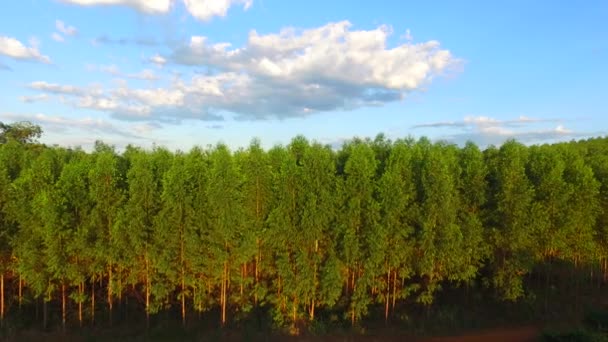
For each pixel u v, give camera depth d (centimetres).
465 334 2091
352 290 2225
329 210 2003
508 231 2262
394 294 2159
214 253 1925
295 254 2022
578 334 1780
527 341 1988
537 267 2647
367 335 1991
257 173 2086
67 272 1914
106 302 2192
